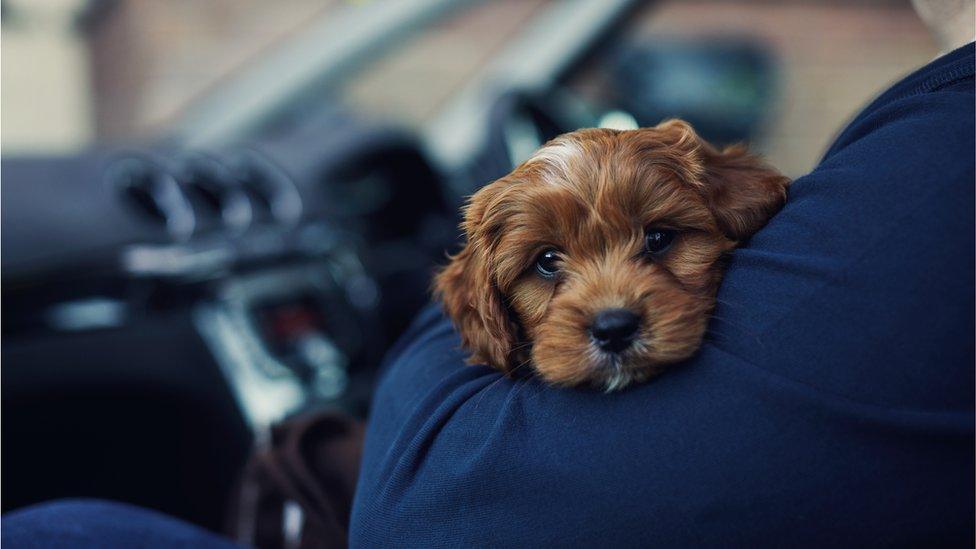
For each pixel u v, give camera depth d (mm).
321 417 1842
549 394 1196
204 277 2961
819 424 960
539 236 1542
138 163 3096
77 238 2766
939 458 926
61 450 2764
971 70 1086
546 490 1064
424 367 1473
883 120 1160
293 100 4258
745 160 1620
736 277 1176
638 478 1021
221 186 3230
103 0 6332
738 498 979
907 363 938
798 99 7133
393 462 1258
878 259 984
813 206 1126
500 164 3879
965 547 942
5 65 6207
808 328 1002
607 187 1472
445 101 4887
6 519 1611
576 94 4648
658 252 1485
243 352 2967
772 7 6945
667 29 6176
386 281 3713
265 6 5969
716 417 1017
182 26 6160
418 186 3889
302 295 3211
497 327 1531
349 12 4574
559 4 4719
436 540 1130
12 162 2918
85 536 1556
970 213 958
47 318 2682
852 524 949
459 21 5195
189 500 3010
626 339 1192
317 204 3447
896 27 7699
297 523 1664
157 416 2906
